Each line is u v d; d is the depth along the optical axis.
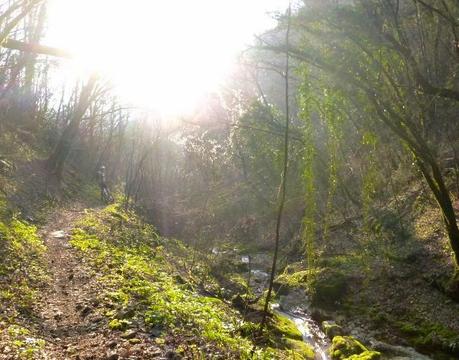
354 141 11.23
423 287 12.94
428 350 10.64
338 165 9.99
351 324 12.64
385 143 12.29
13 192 17.70
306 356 9.76
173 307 8.66
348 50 10.11
